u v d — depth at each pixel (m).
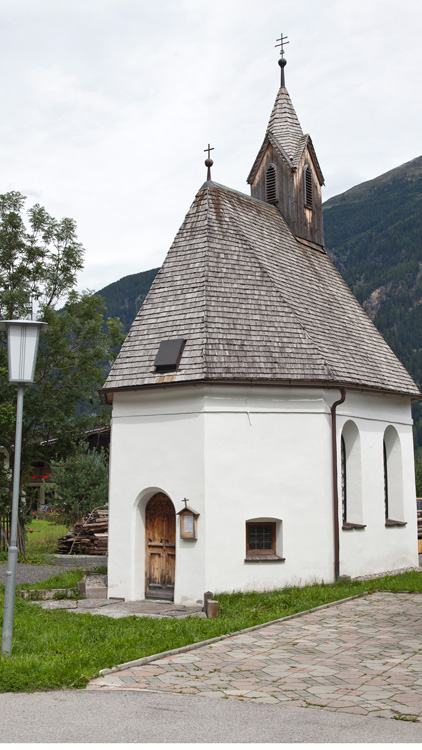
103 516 29.36
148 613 14.72
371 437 20.67
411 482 23.25
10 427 27.45
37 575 21.67
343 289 25.17
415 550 23.05
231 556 16.45
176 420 17.14
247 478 16.86
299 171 24.69
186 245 19.58
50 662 9.54
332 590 16.09
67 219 29.55
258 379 16.91
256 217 22.14
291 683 9.00
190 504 16.55
